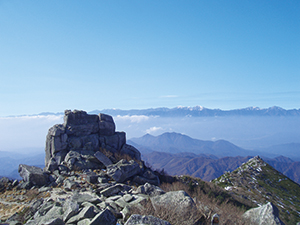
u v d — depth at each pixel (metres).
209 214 14.10
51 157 33.88
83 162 31.25
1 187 26.47
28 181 26.56
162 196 15.91
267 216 16.20
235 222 15.38
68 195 22.11
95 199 16.16
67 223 12.70
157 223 10.70
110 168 29.36
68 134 35.72
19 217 17.23
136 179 30.06
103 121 39.25
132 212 13.78
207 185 45.12
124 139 41.88
